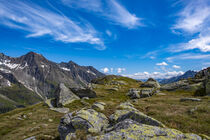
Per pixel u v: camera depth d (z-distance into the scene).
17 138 23.53
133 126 10.25
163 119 18.80
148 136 8.84
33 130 27.23
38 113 43.22
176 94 51.94
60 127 16.25
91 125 14.57
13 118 40.22
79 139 12.91
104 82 112.62
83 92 61.44
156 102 36.34
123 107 23.50
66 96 53.59
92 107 28.08
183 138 8.84
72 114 17.47
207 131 14.17
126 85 102.12
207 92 42.53
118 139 8.80
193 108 23.41
